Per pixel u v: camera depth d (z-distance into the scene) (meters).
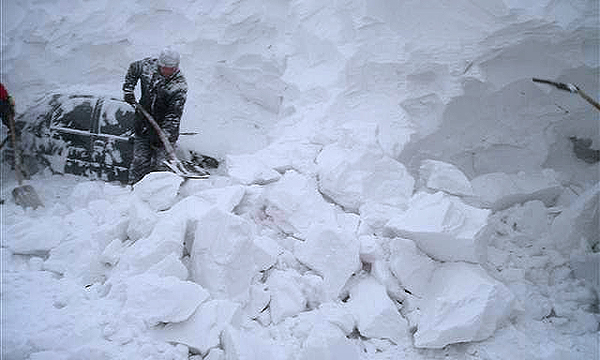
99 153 6.14
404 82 5.79
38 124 6.64
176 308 3.25
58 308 3.56
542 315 4.00
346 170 4.65
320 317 3.61
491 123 5.70
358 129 5.00
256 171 4.71
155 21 7.64
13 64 8.82
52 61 8.46
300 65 6.38
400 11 5.93
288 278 3.84
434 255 4.07
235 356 3.07
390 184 4.77
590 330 3.89
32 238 4.52
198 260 3.74
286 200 4.41
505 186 5.20
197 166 5.66
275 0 6.83
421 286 3.92
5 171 6.78
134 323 3.24
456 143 5.71
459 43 5.63
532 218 4.94
